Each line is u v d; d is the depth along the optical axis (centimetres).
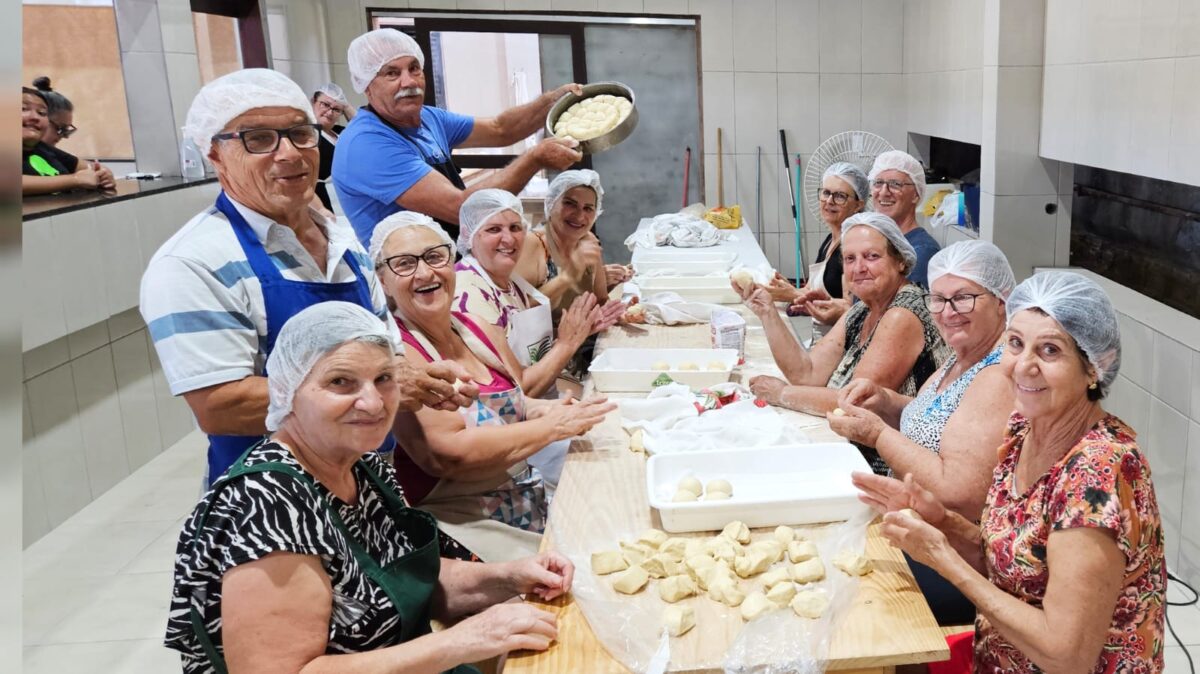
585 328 290
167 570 334
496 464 215
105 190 402
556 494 197
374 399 138
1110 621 137
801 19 652
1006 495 156
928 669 173
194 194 457
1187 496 295
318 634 134
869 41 656
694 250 452
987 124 432
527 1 640
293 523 132
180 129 475
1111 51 348
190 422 476
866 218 246
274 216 182
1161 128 314
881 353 238
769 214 688
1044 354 140
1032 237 430
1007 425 162
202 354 169
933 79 585
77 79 512
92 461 391
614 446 222
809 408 241
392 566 150
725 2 648
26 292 331
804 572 157
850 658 138
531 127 378
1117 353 139
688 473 193
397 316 231
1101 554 133
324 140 479
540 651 144
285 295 180
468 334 244
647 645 143
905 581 157
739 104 665
